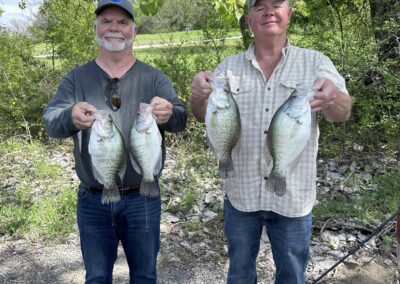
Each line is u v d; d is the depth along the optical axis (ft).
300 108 8.86
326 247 15.92
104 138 9.31
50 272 15.26
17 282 14.75
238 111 9.50
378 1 26.48
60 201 20.06
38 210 19.11
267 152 9.53
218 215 18.29
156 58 29.35
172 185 21.86
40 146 28.78
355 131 24.76
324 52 25.72
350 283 14.08
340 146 24.82
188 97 27.58
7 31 33.37
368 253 15.44
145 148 9.45
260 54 10.08
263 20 9.65
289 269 10.34
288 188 9.84
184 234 17.17
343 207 18.15
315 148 9.91
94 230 10.46
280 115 9.05
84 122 9.27
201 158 25.02
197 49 29.48
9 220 18.42
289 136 8.98
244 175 10.15
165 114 9.61
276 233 10.28
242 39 28.25
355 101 23.43
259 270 14.80
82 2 31.89
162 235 17.12
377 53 24.97
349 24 28.37
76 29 31.37
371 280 14.19
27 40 33.19
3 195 21.25
